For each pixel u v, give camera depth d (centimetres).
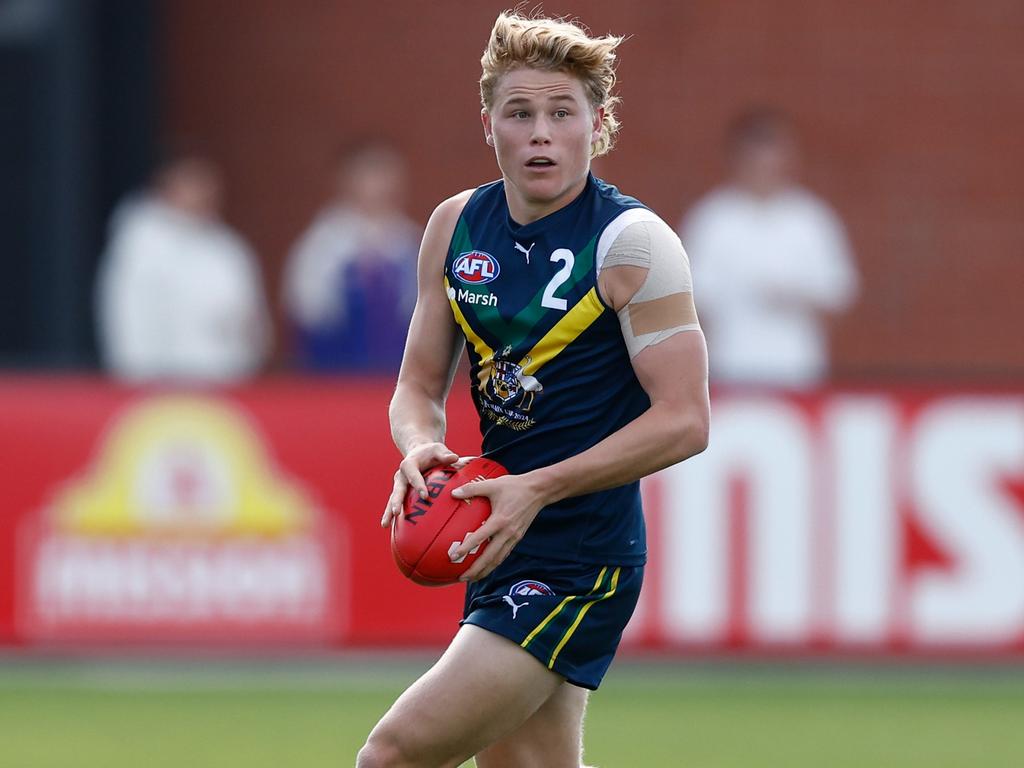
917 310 4688
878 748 2408
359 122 4653
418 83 4650
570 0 4616
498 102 1391
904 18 4662
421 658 2988
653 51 4625
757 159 3475
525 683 1405
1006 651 2877
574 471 1359
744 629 2878
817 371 3244
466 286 1436
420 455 1408
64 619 2894
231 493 2898
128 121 4506
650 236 1386
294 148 4650
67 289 4447
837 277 3509
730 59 4641
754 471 2873
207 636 2897
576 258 1395
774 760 2325
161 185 3894
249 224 4653
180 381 2900
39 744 2398
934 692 2802
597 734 2486
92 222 4481
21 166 4444
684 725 2552
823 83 4666
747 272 3438
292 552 2894
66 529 2892
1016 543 2869
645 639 2880
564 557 1441
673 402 1376
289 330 4647
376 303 3634
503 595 1435
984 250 4688
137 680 2870
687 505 2872
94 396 2898
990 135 4681
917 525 2870
